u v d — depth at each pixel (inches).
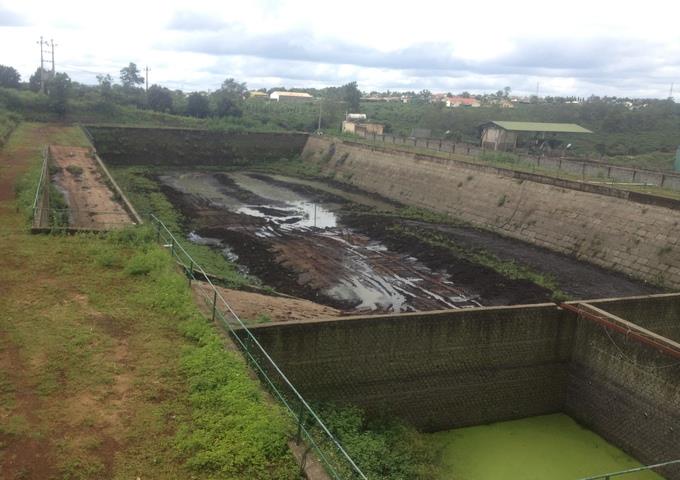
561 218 1592.0
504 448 784.9
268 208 2033.7
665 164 2655.0
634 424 775.7
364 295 1178.6
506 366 845.2
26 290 689.0
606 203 1510.8
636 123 4111.7
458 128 4018.2
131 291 714.2
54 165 1815.9
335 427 685.3
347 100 5265.8
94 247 858.8
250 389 505.4
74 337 581.6
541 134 2940.5
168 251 887.1
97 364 536.1
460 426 837.2
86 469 398.6
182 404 484.7
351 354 756.6
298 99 7298.2
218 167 3006.9
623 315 899.4
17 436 424.8
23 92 3545.8
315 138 3189.0
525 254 1499.8
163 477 398.9
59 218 1114.7
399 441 716.0
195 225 1720.0
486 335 824.9
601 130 4008.4
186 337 606.9
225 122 3528.5
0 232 898.7
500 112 4498.0
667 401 730.8
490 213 1815.9
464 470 722.2
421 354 795.4
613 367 807.7
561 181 1653.5
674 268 1266.0
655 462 746.8
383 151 2539.4
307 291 1186.6
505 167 2010.3
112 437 435.5
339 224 1817.2
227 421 460.8
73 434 434.3
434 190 2106.3
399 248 1536.7
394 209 2074.3
